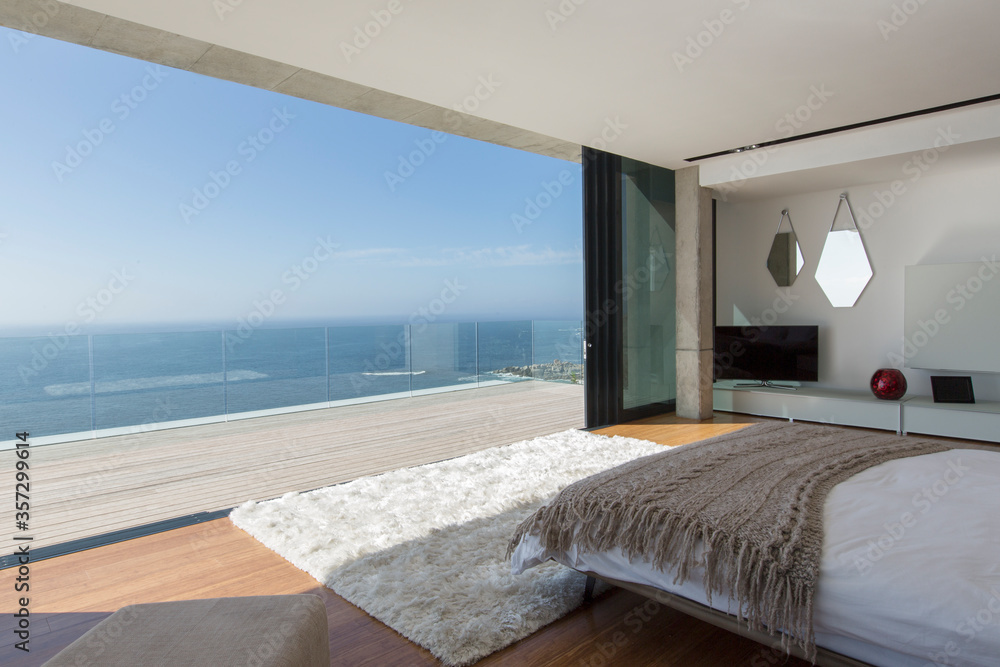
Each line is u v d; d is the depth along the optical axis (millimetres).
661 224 5945
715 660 1819
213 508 3338
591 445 4609
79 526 3059
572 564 2074
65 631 2008
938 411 4812
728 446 2578
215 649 1215
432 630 1924
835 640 1512
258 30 2859
